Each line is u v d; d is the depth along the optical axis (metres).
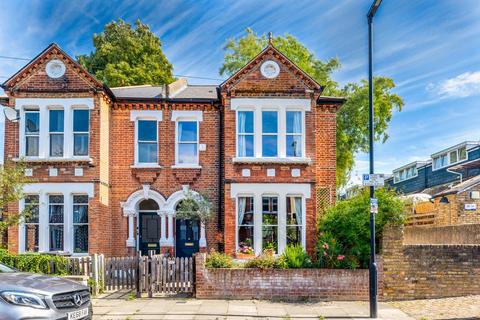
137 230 18.20
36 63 17.09
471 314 11.26
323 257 13.88
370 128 11.91
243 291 13.44
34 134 17.12
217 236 17.75
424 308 12.12
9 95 17.03
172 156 18.42
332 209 15.29
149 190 18.16
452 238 17.08
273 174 17.09
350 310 12.04
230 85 17.25
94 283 13.62
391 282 13.48
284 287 13.45
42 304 7.78
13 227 16.59
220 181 18.28
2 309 7.43
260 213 16.97
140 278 13.63
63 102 17.03
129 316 11.09
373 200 11.59
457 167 29.50
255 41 28.12
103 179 17.31
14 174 14.47
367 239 13.86
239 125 17.39
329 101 18.45
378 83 28.48
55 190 16.81
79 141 17.22
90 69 34.12
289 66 17.33
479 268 13.54
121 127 18.47
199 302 12.84
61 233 16.94
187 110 18.59
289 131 17.44
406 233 18.30
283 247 16.83
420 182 40.22
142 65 33.91
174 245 18.08
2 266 9.94
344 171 30.30
